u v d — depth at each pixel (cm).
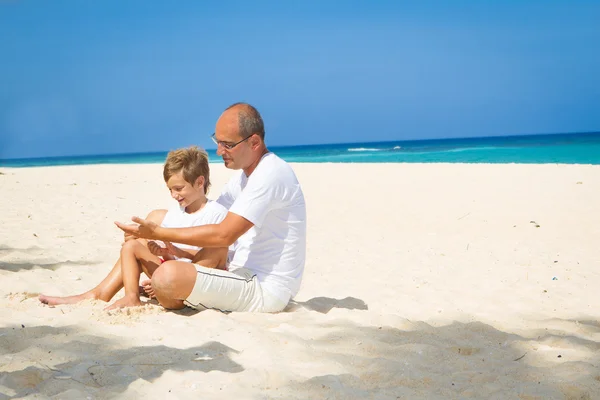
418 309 456
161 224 432
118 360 296
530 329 404
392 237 857
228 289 386
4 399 247
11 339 317
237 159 396
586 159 3231
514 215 1045
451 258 698
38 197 1273
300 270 421
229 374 282
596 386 291
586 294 523
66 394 251
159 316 375
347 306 464
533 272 616
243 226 383
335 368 303
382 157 4419
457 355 336
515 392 280
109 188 1545
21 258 609
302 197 415
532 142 7419
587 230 902
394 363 312
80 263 602
